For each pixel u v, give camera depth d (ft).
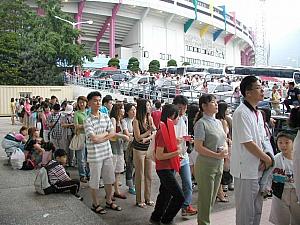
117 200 21.56
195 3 254.27
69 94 111.24
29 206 19.42
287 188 14.44
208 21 269.03
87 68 157.38
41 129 33.55
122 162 21.99
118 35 238.27
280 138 14.66
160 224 17.65
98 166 18.92
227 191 23.56
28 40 120.78
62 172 22.25
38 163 28.58
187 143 20.21
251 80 12.75
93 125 18.79
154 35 238.68
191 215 18.99
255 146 12.44
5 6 120.06
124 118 22.66
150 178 20.63
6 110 101.91
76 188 22.08
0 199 20.66
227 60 329.52
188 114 22.04
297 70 131.64
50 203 19.93
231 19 314.14
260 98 12.87
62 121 28.89
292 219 14.47
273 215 15.05
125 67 192.95
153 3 224.12
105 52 241.35
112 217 18.65
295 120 12.89
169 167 16.84
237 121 12.78
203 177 15.71
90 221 17.28
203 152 15.51
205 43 287.28
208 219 16.05
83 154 25.02
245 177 12.71
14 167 28.55
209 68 146.41
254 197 12.82
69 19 134.00
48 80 118.83
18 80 114.11
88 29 222.48
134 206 20.45
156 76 112.88
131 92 90.38
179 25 257.75
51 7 130.00
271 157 12.82
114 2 207.72
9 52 114.32
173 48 250.98
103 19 220.02
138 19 231.30
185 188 18.92
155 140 17.02
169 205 17.30
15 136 31.30
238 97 59.72
